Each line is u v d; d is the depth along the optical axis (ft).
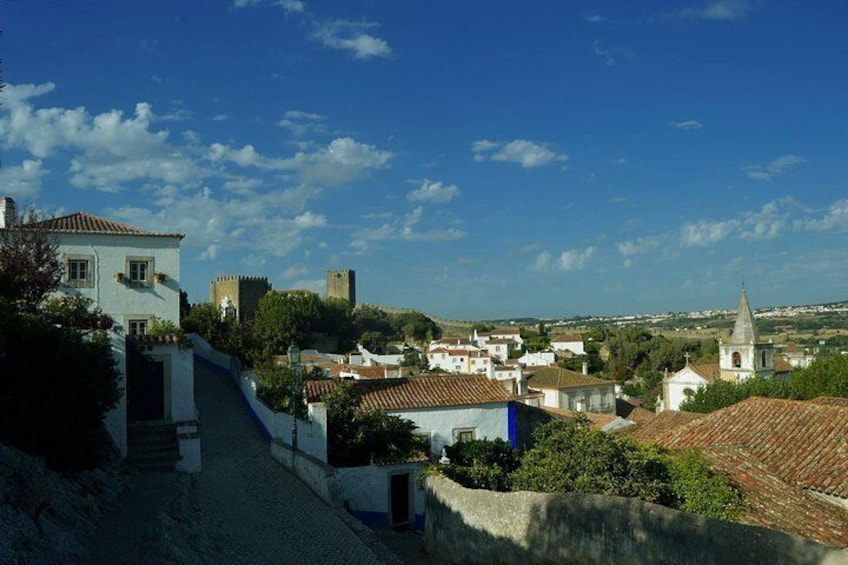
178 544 39.88
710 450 64.80
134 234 113.29
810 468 60.59
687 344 407.23
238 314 312.71
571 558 41.83
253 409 94.99
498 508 49.06
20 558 32.30
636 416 226.17
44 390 49.37
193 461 67.62
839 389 142.20
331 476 64.18
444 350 410.31
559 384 236.02
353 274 504.84
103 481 54.13
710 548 33.42
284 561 47.42
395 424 86.63
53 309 68.49
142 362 75.82
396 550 61.36
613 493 54.49
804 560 29.71
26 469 40.73
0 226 100.89
